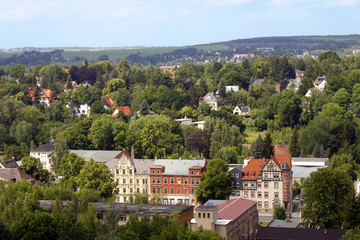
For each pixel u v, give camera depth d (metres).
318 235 190.88
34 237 182.00
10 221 199.12
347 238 176.00
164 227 183.50
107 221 192.62
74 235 183.00
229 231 193.00
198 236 174.88
